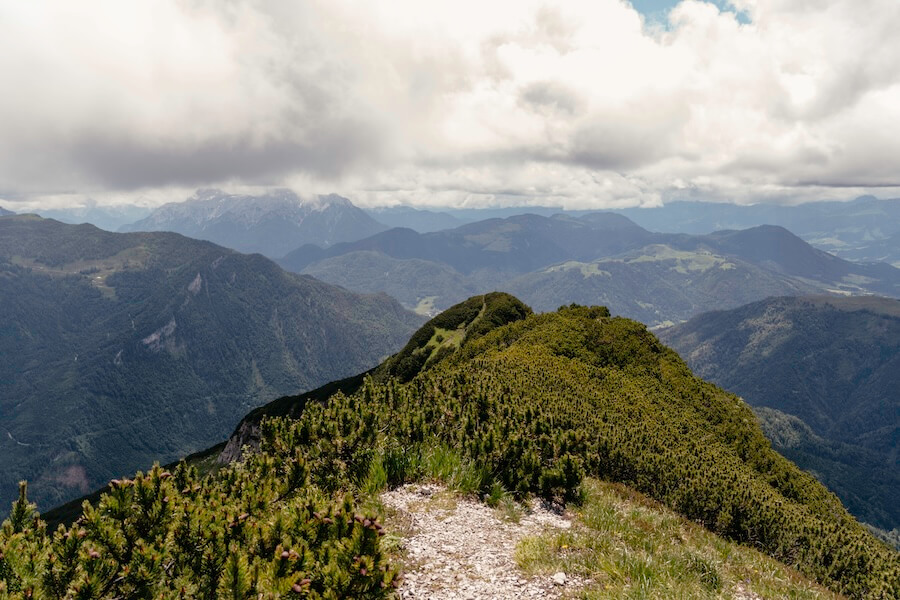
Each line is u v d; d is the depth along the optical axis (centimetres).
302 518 572
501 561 855
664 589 793
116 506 527
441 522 998
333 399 1329
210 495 685
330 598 469
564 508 1238
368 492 1062
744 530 1848
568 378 4462
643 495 1866
